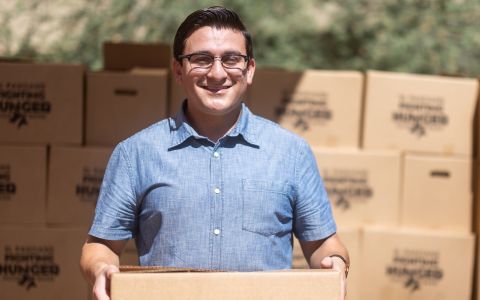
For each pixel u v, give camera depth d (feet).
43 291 12.33
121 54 13.97
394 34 24.85
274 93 12.80
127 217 7.39
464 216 12.88
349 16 25.40
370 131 12.83
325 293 6.47
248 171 7.29
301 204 7.48
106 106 12.46
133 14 23.76
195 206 7.20
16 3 23.31
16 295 12.31
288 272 6.47
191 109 7.47
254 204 7.23
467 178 12.86
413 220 12.85
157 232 7.27
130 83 12.46
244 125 7.41
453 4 24.25
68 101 12.33
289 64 24.91
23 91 12.30
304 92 12.82
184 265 7.15
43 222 12.33
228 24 7.23
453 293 12.75
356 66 24.91
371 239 12.68
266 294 6.42
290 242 7.59
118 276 6.33
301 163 7.48
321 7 25.99
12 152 12.28
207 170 7.27
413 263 12.73
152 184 7.25
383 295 12.73
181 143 7.32
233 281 6.41
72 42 23.07
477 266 12.72
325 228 7.53
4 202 12.30
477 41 23.95
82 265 7.25
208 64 7.19
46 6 23.48
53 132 12.32
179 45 7.37
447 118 12.89
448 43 24.13
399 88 12.84
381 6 25.41
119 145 7.51
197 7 24.08
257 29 25.21
